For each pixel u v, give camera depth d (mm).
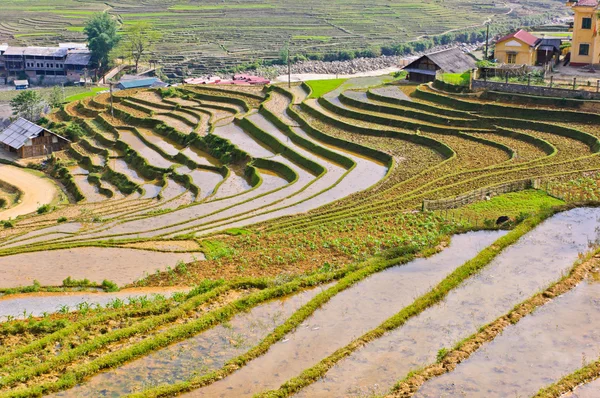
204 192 72188
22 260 46281
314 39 198375
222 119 98438
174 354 30547
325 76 163875
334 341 31328
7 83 159875
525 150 68188
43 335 33188
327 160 75812
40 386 27812
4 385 28281
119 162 89125
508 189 53469
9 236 57875
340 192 63219
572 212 47156
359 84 106938
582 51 90438
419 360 29438
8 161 94938
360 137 81062
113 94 118188
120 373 29125
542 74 85812
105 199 77438
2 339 32656
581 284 35656
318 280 37438
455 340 30938
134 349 30375
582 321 32000
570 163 60906
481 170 61844
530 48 92875
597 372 27625
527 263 39000
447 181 60062
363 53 186250
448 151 71000
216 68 173500
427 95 89438
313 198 61688
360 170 70250
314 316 33625
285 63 178625
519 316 32375
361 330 32219
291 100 101500
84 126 105000
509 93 83062
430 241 43094
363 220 50250
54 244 50125
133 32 177875
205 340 31703
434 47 198125
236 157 81625
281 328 32156
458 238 43750
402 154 73188
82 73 164125
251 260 43812
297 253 44062
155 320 33250
